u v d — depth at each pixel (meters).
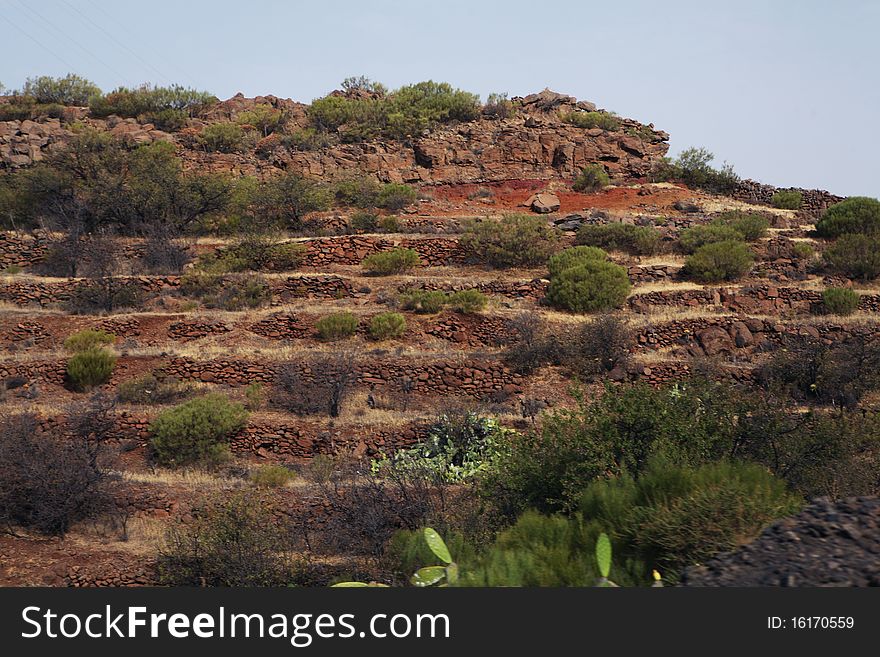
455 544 10.87
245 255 38.41
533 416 25.86
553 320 32.34
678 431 14.51
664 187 53.22
